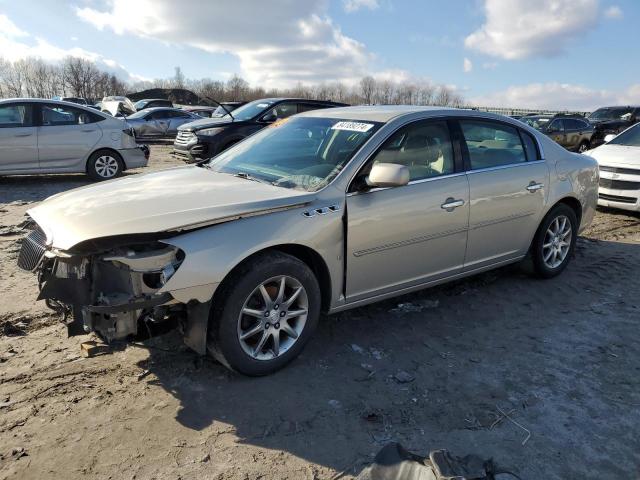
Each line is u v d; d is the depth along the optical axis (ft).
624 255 20.15
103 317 9.63
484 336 13.17
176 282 9.34
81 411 9.66
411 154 12.94
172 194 11.07
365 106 15.35
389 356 12.04
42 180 35.78
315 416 9.73
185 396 10.21
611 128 73.36
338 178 11.64
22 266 11.07
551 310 14.84
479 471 7.88
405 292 13.26
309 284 11.03
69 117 33.88
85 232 9.54
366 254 11.96
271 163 13.23
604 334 13.41
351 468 8.48
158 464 8.40
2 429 9.08
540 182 15.67
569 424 9.71
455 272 14.12
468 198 13.69
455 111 14.29
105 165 35.40
